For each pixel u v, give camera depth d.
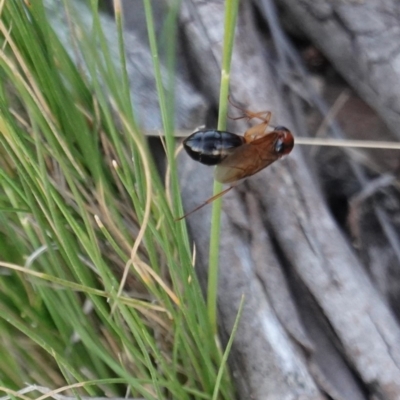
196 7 0.40
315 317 0.38
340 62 0.41
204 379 0.38
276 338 0.38
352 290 0.38
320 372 0.38
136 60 0.39
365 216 0.40
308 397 0.38
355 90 0.41
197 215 0.39
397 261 0.40
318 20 0.41
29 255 0.38
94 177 0.38
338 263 0.38
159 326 0.39
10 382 0.38
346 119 0.41
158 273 0.38
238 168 0.38
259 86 0.40
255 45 0.40
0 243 0.38
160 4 0.40
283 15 0.41
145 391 0.37
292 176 0.39
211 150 0.38
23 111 0.39
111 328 0.38
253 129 0.39
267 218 0.39
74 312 0.38
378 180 0.40
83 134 0.37
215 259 0.37
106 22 0.40
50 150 0.37
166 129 0.36
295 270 0.39
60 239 0.37
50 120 0.37
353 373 0.38
